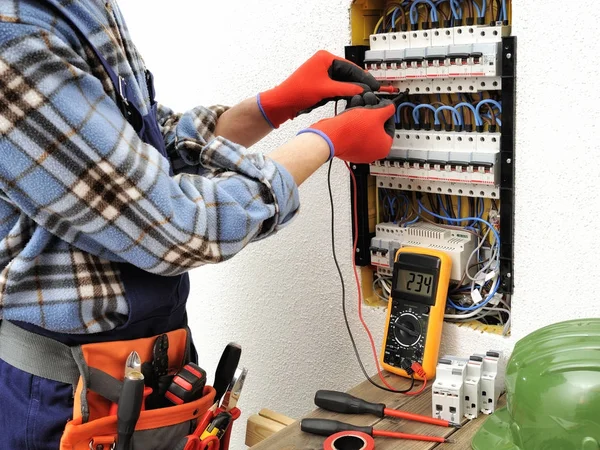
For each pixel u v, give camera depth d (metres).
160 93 1.91
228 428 1.20
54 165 0.84
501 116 1.24
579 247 1.19
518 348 1.05
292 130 1.58
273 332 1.77
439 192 1.38
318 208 1.57
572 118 1.15
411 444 1.12
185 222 0.93
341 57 1.42
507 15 1.30
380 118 1.23
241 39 1.64
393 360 1.38
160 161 0.94
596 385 0.90
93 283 0.99
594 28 1.09
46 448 1.02
